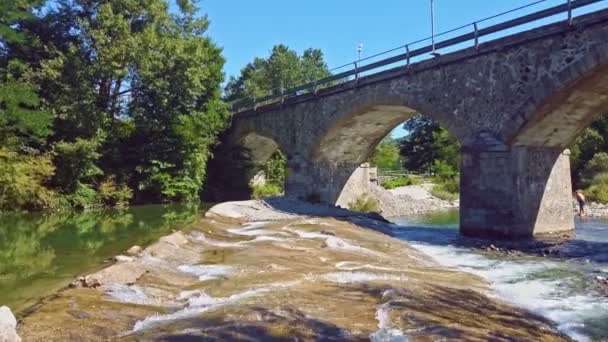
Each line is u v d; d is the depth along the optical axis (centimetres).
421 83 2016
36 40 2564
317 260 1111
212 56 3312
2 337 530
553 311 810
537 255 1389
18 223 1900
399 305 735
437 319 682
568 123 1717
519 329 688
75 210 2533
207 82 3247
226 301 735
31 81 2464
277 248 1232
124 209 2608
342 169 2998
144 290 790
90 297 725
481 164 1714
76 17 2627
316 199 2802
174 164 3089
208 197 3472
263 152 4081
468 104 1802
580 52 1459
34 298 773
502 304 830
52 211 2450
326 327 619
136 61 2633
